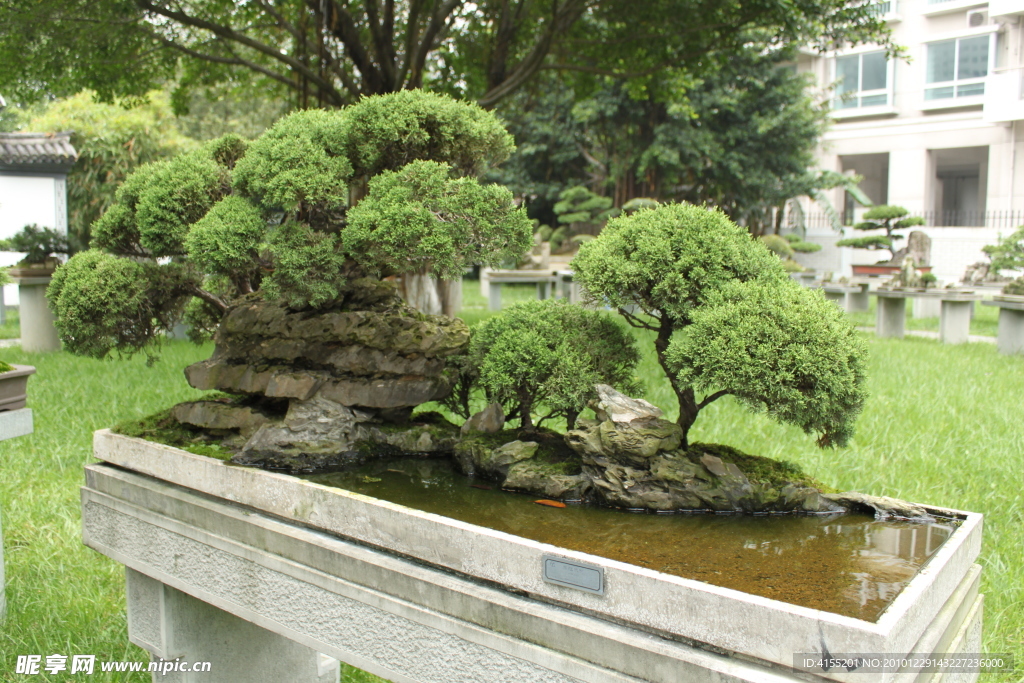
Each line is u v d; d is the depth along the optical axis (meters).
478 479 2.18
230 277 2.49
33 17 6.51
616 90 16.80
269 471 2.08
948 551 1.47
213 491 2.11
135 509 2.30
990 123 19.73
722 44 8.61
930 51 20.59
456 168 2.36
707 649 1.29
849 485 3.72
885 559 1.56
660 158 17.03
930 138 20.73
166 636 2.35
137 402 5.42
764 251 2.13
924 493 3.61
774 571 1.50
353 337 2.29
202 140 19.70
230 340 2.49
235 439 2.38
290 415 2.29
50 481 4.11
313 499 1.86
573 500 1.98
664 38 8.65
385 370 2.32
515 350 2.24
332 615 1.78
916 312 13.85
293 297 2.20
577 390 2.17
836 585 1.43
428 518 1.63
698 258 2.01
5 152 13.18
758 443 4.38
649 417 1.93
